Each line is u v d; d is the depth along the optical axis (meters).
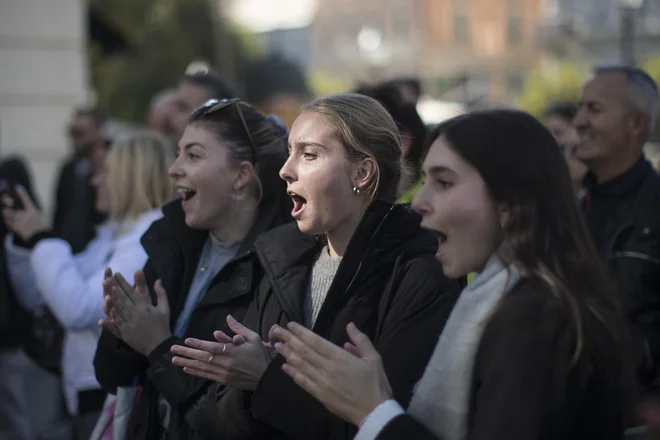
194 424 2.09
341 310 1.87
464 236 1.43
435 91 31.66
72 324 2.75
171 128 4.77
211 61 25.52
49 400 4.30
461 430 1.40
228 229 2.34
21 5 8.70
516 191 1.38
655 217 2.68
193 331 2.21
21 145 8.80
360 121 1.90
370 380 1.47
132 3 22.84
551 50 27.67
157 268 2.34
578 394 1.31
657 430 2.31
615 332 1.37
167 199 2.90
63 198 5.87
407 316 1.80
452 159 1.43
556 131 4.32
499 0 32.28
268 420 1.79
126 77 22.86
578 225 1.40
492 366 1.34
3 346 3.86
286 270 2.01
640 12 23.55
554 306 1.33
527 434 1.28
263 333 2.01
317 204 1.89
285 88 26.94
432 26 31.64
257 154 2.33
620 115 2.78
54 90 8.86
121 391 2.38
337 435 1.75
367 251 1.87
